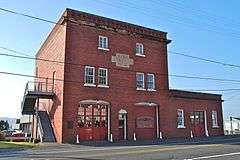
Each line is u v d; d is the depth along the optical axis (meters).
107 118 32.25
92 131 31.03
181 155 17.00
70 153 19.16
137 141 30.59
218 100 43.16
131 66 34.75
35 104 37.19
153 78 36.28
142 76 35.50
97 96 31.73
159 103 36.28
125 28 34.88
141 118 34.62
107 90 32.47
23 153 20.30
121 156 16.70
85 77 31.44
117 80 33.41
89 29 32.41
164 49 37.75
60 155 18.03
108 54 33.25
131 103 34.00
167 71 37.59
